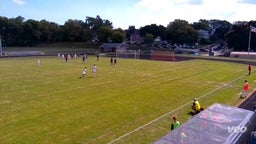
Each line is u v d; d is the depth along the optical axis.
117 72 49.31
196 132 11.93
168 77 44.34
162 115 23.52
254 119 14.87
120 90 33.22
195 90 34.34
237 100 29.28
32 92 31.06
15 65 58.34
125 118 22.45
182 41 149.50
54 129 19.48
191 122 13.04
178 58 85.12
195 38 148.75
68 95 29.91
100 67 56.88
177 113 24.17
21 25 139.12
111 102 27.38
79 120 21.59
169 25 157.25
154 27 169.75
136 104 26.92
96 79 40.91
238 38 125.81
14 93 30.41
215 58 85.88
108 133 19.06
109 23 157.25
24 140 17.42
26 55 88.94
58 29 144.62
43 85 35.31
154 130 19.86
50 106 25.33
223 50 131.25
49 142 17.25
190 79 42.72
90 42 144.62
